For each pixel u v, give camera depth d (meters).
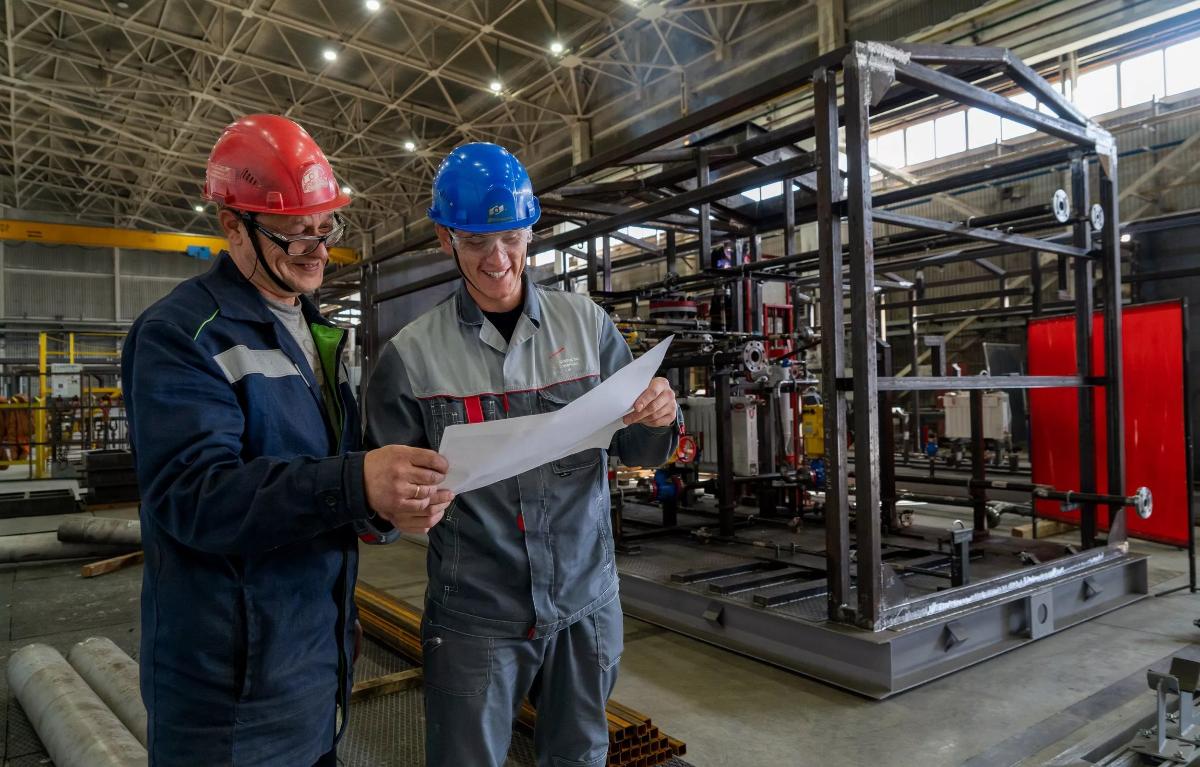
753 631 3.28
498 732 1.32
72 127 16.70
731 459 4.92
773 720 2.60
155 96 14.50
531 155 14.97
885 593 2.88
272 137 1.12
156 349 0.96
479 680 1.29
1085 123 4.04
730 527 4.91
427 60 12.09
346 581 1.15
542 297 1.48
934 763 2.26
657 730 2.29
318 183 1.13
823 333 2.99
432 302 7.89
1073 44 7.51
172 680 0.98
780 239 14.31
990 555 4.51
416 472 0.91
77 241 14.25
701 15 10.76
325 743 1.12
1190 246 9.58
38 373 11.15
